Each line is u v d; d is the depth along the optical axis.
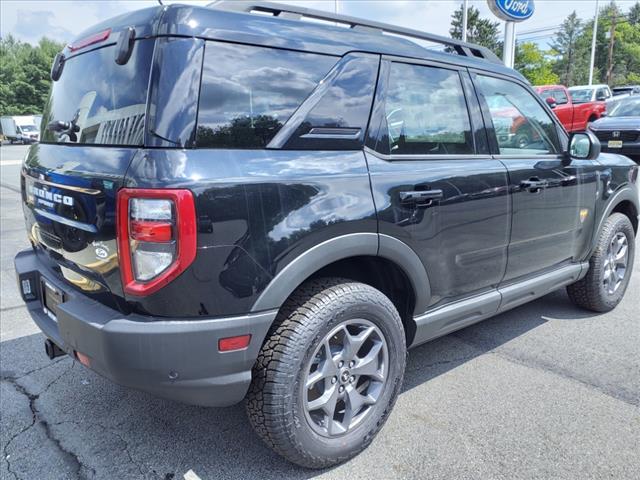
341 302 2.20
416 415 2.73
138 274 1.87
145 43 1.98
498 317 4.12
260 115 2.07
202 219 1.84
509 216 3.00
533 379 3.10
